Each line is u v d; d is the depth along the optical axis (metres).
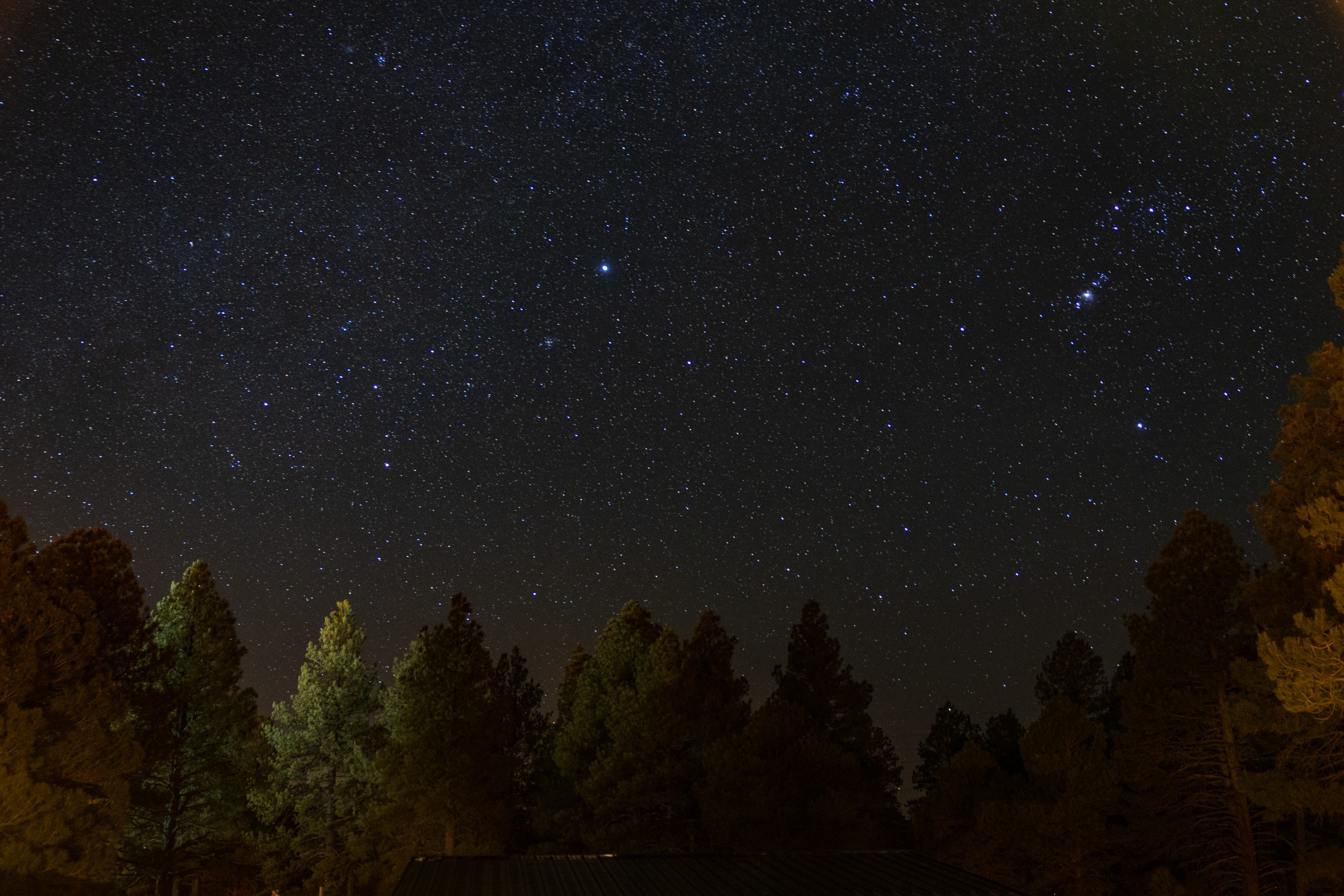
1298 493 16.67
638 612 34.19
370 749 32.72
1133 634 23.30
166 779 27.08
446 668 29.69
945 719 34.94
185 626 27.83
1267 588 17.53
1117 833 23.20
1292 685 12.27
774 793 23.03
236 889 32.94
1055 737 24.00
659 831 25.62
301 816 31.30
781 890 11.37
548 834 30.11
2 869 15.23
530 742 32.47
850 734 29.52
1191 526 22.83
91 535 22.44
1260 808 22.56
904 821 29.61
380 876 29.52
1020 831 22.81
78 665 18.34
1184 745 22.41
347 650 33.84
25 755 16.11
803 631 30.66
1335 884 20.12
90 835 16.89
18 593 17.95
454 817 27.50
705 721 26.69
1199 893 22.12
